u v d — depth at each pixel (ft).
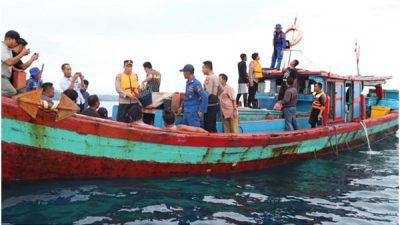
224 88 29.71
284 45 45.39
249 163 29.14
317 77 39.83
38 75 25.63
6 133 18.69
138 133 22.47
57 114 19.60
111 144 21.83
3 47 20.24
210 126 29.27
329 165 33.71
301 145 33.88
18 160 19.52
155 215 18.53
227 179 26.55
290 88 35.37
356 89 47.73
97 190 21.11
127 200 20.13
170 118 24.91
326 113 38.40
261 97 43.55
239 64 42.60
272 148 30.45
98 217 17.66
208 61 29.81
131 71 28.25
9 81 20.76
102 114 28.94
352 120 46.47
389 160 36.65
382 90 60.13
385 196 24.53
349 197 24.08
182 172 25.43
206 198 21.72
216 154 26.27
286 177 28.55
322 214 20.62
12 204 18.16
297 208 21.40
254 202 21.91
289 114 35.45
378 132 50.29
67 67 30.76
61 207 18.35
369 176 29.84
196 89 27.30
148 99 29.55
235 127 29.86
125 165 22.75
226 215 19.38
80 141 20.81
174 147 24.08
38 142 19.65
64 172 21.16
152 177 24.32
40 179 20.79
